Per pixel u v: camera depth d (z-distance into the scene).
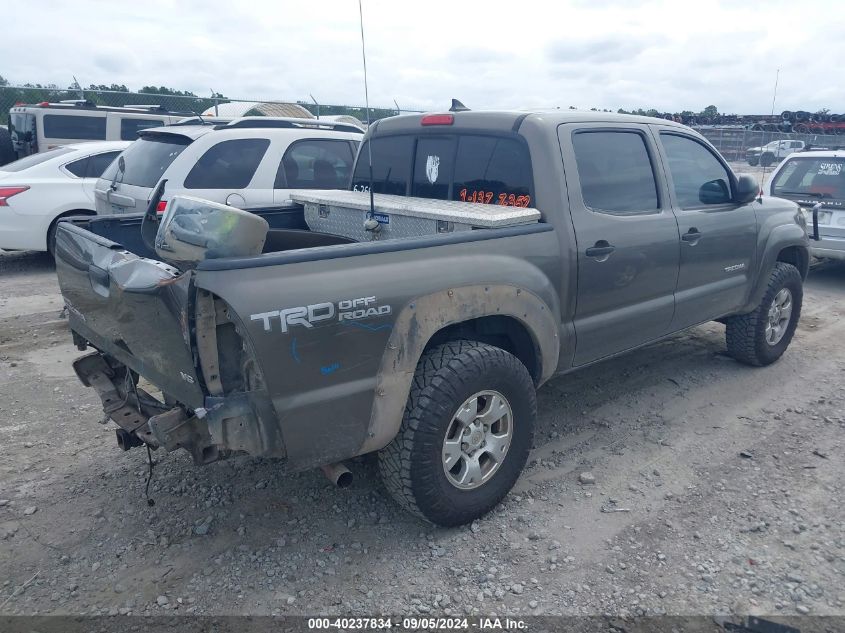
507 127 3.84
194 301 2.53
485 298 3.28
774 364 5.81
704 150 4.87
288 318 2.65
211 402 2.62
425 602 2.90
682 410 4.84
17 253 10.26
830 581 3.05
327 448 2.88
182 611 2.83
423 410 3.07
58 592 2.93
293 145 7.19
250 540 3.30
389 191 4.67
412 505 3.19
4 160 13.38
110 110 12.24
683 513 3.56
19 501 3.58
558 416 4.73
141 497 3.64
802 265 5.96
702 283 4.77
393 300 2.95
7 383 5.12
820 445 4.32
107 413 3.33
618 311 4.16
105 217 3.76
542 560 3.18
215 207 2.59
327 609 2.85
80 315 3.51
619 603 2.90
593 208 3.91
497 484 3.45
